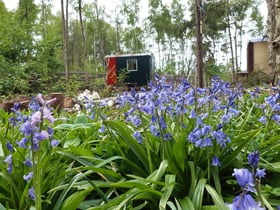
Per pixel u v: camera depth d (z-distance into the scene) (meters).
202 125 2.13
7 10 21.42
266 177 2.43
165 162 2.17
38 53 18.12
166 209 2.07
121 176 2.30
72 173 2.33
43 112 1.65
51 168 2.33
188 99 2.60
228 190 2.33
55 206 1.98
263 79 14.48
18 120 2.73
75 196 1.91
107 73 19.11
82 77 19.27
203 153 2.29
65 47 20.31
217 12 31.19
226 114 2.50
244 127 3.12
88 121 3.79
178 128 2.63
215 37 36.69
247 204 0.96
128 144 2.42
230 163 2.32
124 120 3.54
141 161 2.45
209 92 2.89
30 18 26.83
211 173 2.26
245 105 4.09
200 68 11.95
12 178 2.19
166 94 2.57
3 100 10.61
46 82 17.06
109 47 62.00
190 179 2.27
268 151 2.55
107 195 2.14
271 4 11.59
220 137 2.07
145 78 24.11
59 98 7.64
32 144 1.68
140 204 2.14
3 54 17.36
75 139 3.09
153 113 2.34
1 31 17.39
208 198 2.14
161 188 2.11
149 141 2.60
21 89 14.41
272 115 2.80
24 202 2.09
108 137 2.93
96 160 2.42
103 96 10.95
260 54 23.00
